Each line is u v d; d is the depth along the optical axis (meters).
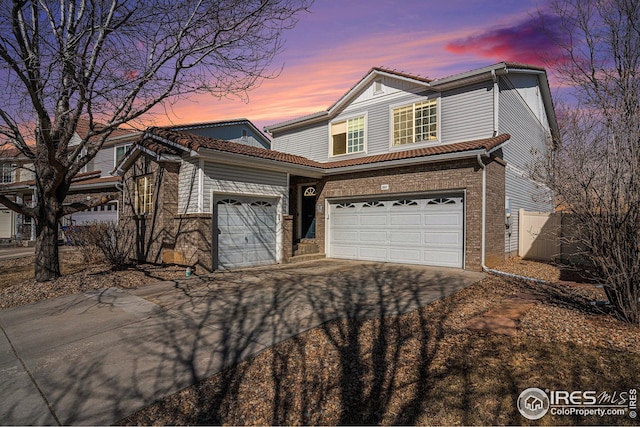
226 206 10.34
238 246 10.62
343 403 3.19
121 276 9.12
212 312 6.02
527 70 12.64
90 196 18.17
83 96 7.63
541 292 7.13
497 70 10.84
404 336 4.70
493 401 3.14
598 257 5.18
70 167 8.91
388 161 11.15
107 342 4.77
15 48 6.92
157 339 4.83
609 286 5.13
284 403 3.22
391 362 3.95
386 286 7.86
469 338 4.57
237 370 3.88
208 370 3.89
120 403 3.28
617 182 4.96
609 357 3.91
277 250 11.78
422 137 12.79
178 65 7.83
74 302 6.89
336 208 13.24
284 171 11.84
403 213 11.43
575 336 4.53
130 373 3.85
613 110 5.05
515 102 12.95
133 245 12.07
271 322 5.42
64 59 6.89
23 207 8.40
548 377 3.52
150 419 3.03
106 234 11.45
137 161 11.98
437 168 10.54
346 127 15.09
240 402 3.26
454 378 3.54
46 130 7.19
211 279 8.81
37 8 7.33
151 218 10.95
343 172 12.63
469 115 11.66
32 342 4.83
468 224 9.95
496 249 10.62
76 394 3.44
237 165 10.48
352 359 4.06
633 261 4.85
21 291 7.68
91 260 11.15
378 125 13.98
